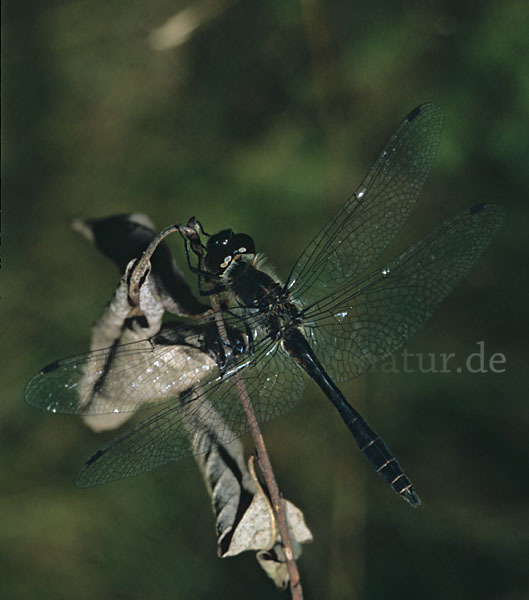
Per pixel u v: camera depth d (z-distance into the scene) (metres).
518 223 0.46
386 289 0.41
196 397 0.40
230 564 0.45
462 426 0.46
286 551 0.39
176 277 0.40
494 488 0.45
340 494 0.45
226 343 0.40
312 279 0.41
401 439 0.46
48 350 0.46
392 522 0.45
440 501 0.45
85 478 0.40
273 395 0.40
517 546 0.45
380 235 0.41
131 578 0.44
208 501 0.45
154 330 0.40
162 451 0.40
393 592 0.44
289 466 0.45
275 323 0.41
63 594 0.44
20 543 0.45
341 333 0.41
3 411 0.45
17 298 0.46
